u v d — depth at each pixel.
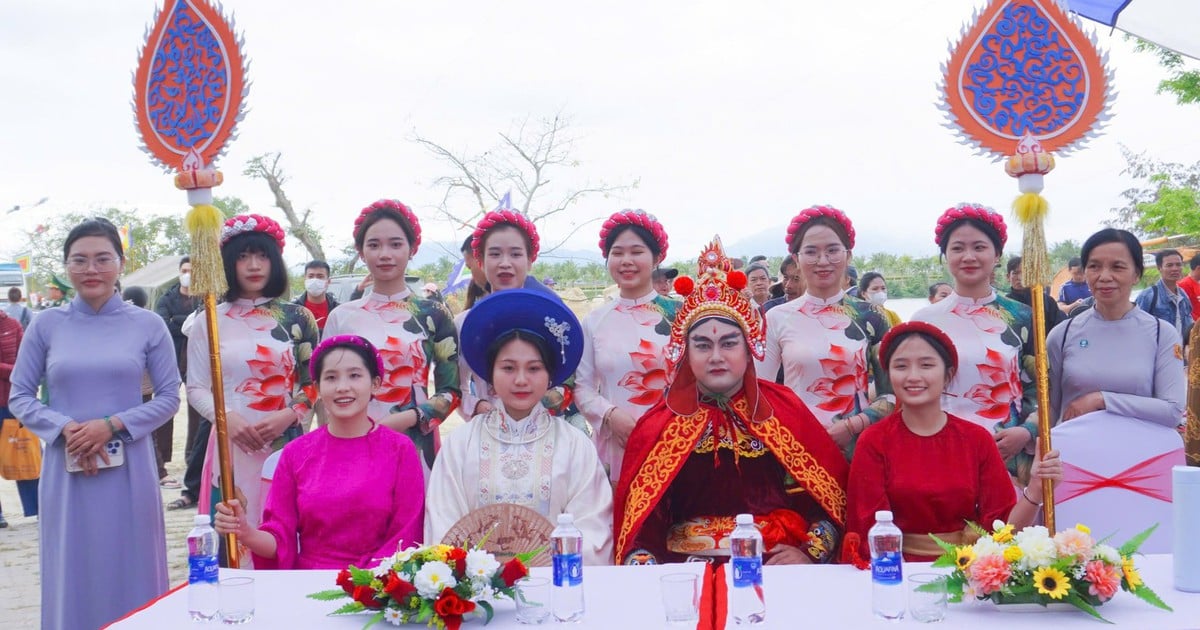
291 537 3.95
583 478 3.99
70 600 4.70
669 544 3.98
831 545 3.89
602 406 4.99
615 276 5.24
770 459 4.03
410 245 5.19
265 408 5.04
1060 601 2.79
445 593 2.82
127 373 4.84
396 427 4.81
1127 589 2.83
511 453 4.01
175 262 24.30
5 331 8.55
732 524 3.90
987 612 2.82
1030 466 4.80
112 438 4.74
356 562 3.91
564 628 2.77
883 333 5.11
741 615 2.73
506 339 4.02
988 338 4.80
